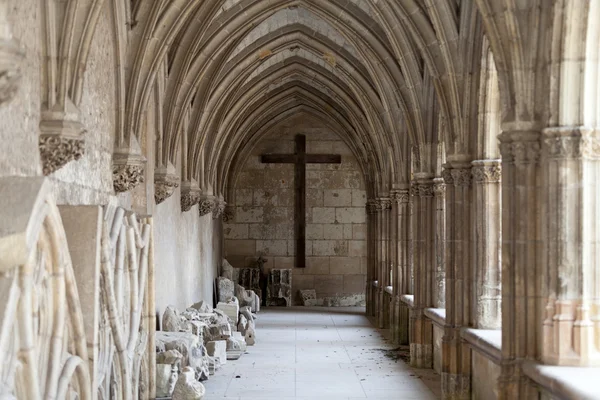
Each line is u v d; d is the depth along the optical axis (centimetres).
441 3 1280
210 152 2266
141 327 1158
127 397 970
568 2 893
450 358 1319
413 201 1694
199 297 2211
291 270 3059
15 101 764
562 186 914
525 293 989
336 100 2561
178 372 1241
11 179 674
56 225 702
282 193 3098
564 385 810
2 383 592
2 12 585
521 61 971
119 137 1245
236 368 1586
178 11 1267
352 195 3098
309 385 1412
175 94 1598
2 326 589
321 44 2072
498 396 995
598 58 907
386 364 1659
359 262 3095
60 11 888
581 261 912
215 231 2711
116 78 1238
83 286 812
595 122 913
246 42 2033
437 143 1655
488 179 1277
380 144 2284
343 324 2412
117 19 1202
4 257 609
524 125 970
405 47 1586
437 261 1658
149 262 1177
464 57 1293
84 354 777
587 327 912
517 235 990
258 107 2695
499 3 982
